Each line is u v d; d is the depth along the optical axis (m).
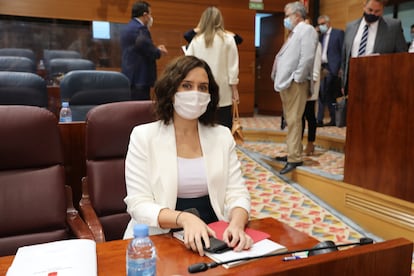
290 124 3.60
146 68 3.72
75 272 0.92
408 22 5.85
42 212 1.56
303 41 3.32
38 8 5.13
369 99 2.87
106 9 5.49
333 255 0.86
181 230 1.25
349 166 3.09
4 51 4.39
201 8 6.18
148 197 1.40
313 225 2.83
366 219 2.91
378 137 2.82
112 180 1.79
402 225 2.64
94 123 1.77
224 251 1.07
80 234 1.49
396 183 2.70
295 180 3.65
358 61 2.94
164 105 1.46
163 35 4.89
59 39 4.58
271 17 7.00
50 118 1.62
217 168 1.45
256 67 7.47
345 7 6.54
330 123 5.46
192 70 1.42
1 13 4.97
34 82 2.59
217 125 1.58
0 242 1.50
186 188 1.41
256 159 4.14
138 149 1.43
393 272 0.92
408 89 2.58
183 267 1.00
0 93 2.51
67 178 2.00
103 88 2.74
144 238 0.96
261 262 1.02
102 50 4.76
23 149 1.57
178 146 1.46
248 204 1.42
